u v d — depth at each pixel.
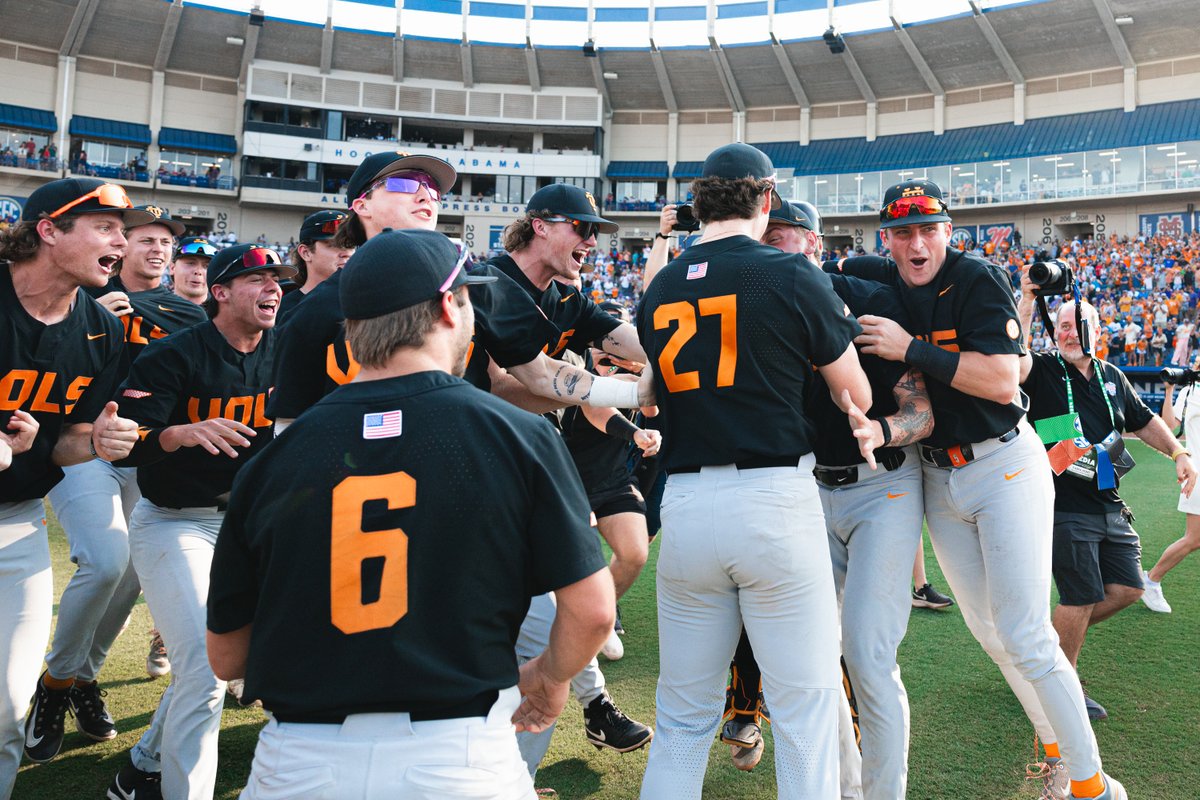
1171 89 29.42
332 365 2.23
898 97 34.03
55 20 30.34
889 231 2.84
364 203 2.58
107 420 2.47
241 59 33.53
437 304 1.56
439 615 1.40
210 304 3.26
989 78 32.16
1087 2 28.41
